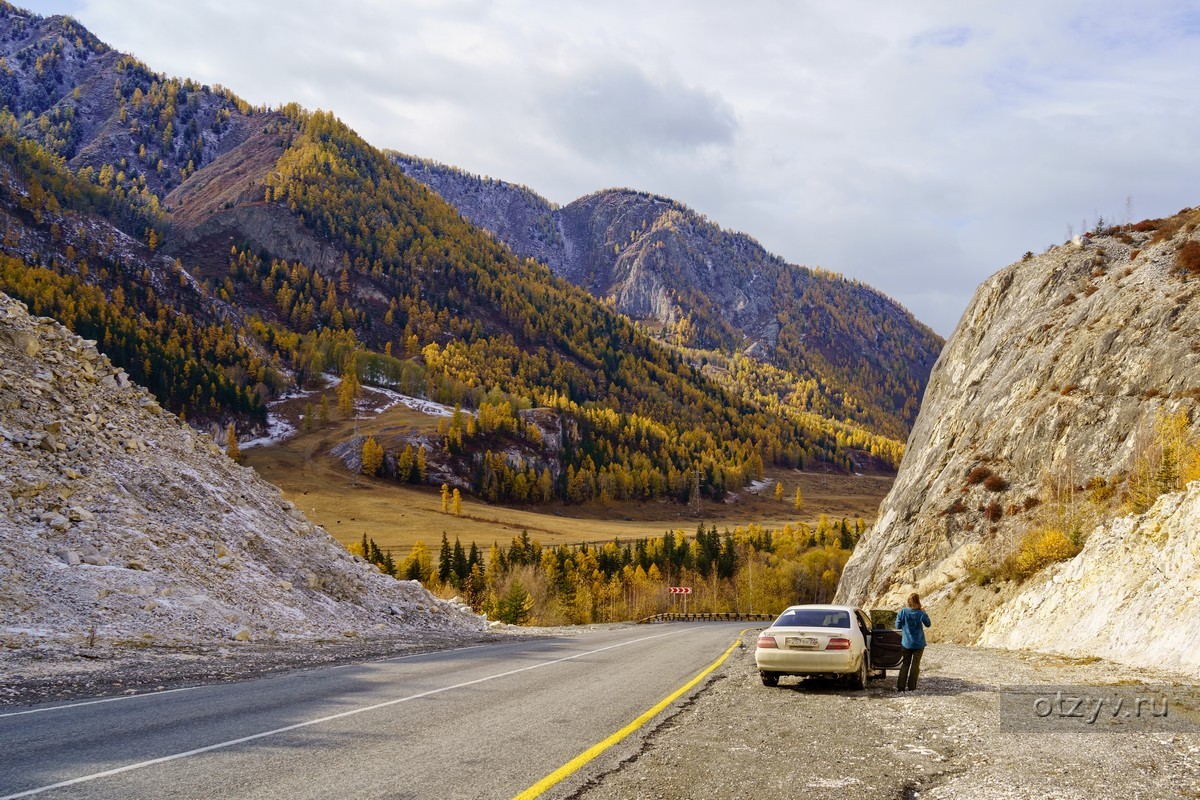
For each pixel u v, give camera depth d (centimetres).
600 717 1033
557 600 9350
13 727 873
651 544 14762
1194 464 2494
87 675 1244
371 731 901
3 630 1447
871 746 901
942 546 3838
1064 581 2528
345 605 2525
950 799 681
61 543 1834
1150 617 1886
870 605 4103
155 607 1773
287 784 672
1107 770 784
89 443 2258
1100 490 3116
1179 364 3312
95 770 702
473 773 724
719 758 822
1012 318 4925
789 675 1478
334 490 18338
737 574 13250
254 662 1516
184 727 900
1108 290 4200
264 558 2412
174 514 2262
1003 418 4188
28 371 2314
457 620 3067
